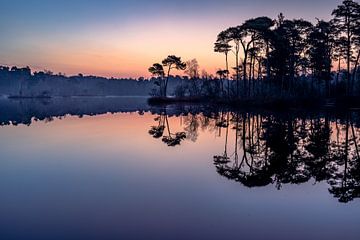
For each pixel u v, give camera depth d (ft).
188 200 26.50
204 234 19.84
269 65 181.27
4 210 24.41
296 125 83.30
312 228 20.79
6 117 133.28
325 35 165.48
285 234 19.89
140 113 157.99
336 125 81.56
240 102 175.52
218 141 62.49
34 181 32.96
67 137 68.95
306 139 60.75
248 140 62.64
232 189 29.76
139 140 64.64
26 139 65.92
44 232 20.30
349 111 124.88
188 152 50.62
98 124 100.12
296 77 185.37
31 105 274.98
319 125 82.23
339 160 42.45
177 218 22.49
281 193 28.50
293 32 169.37
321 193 28.48
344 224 21.45
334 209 24.39
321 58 166.09
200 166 40.09
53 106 252.62
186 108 196.24
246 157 46.09
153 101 268.82
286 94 168.66
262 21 159.53
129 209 24.31
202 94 276.00
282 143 57.31
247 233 19.99
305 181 32.55
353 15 145.28
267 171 37.11
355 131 70.44
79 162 42.55
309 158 44.11
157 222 21.75
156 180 33.04
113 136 70.79
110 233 20.07
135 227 20.94
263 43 174.40
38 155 47.83
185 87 301.43
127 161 43.21
